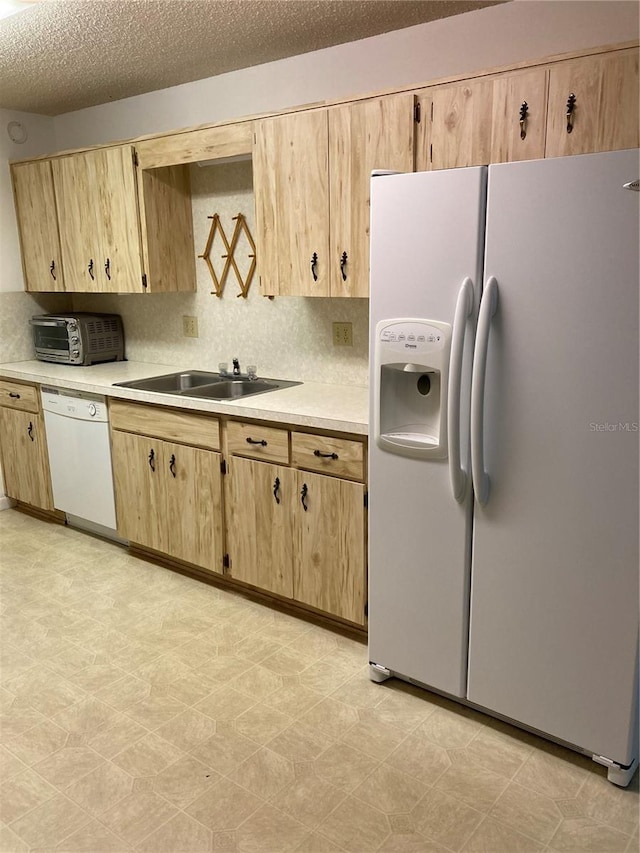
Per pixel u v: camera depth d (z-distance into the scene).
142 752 2.11
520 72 2.19
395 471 2.22
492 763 2.05
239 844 1.77
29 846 1.76
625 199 1.68
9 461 4.21
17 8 2.47
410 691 2.42
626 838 1.77
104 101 3.87
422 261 2.04
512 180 1.84
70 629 2.84
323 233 2.76
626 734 1.90
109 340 4.12
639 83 1.98
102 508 3.63
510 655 2.09
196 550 3.20
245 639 2.76
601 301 1.75
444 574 2.18
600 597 1.89
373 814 1.86
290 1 2.46
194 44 2.90
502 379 1.94
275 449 2.77
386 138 2.50
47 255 3.98
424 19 2.64
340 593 2.70
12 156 4.07
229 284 3.57
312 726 2.22
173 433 3.15
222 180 3.45
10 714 2.29
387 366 2.16
